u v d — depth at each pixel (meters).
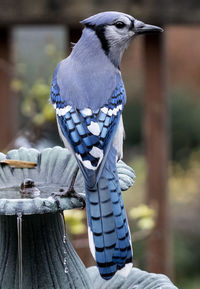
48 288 7.29
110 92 7.03
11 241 7.30
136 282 7.89
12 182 7.83
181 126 19.58
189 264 15.94
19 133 12.03
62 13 10.91
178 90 19.94
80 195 6.69
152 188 11.23
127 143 19.62
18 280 7.27
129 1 10.82
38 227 7.29
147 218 10.22
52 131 13.63
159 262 11.18
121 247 6.18
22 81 12.30
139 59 19.27
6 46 11.54
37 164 8.03
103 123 6.74
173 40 19.70
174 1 10.87
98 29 7.29
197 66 19.78
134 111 19.64
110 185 6.35
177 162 19.41
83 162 6.39
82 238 10.84
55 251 7.36
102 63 7.24
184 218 17.38
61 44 13.64
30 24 11.05
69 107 6.86
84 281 7.52
